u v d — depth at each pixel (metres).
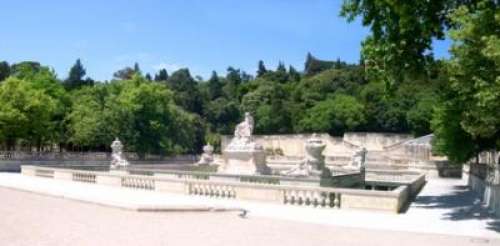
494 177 28.25
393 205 22.08
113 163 45.03
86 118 76.81
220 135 113.69
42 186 32.81
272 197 24.69
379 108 102.62
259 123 116.81
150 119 84.44
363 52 24.94
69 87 107.06
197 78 157.38
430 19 22.42
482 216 21.81
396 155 82.31
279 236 15.38
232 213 20.34
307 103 118.06
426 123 97.44
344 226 18.02
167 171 36.78
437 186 44.44
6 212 19.86
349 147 87.56
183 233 15.30
